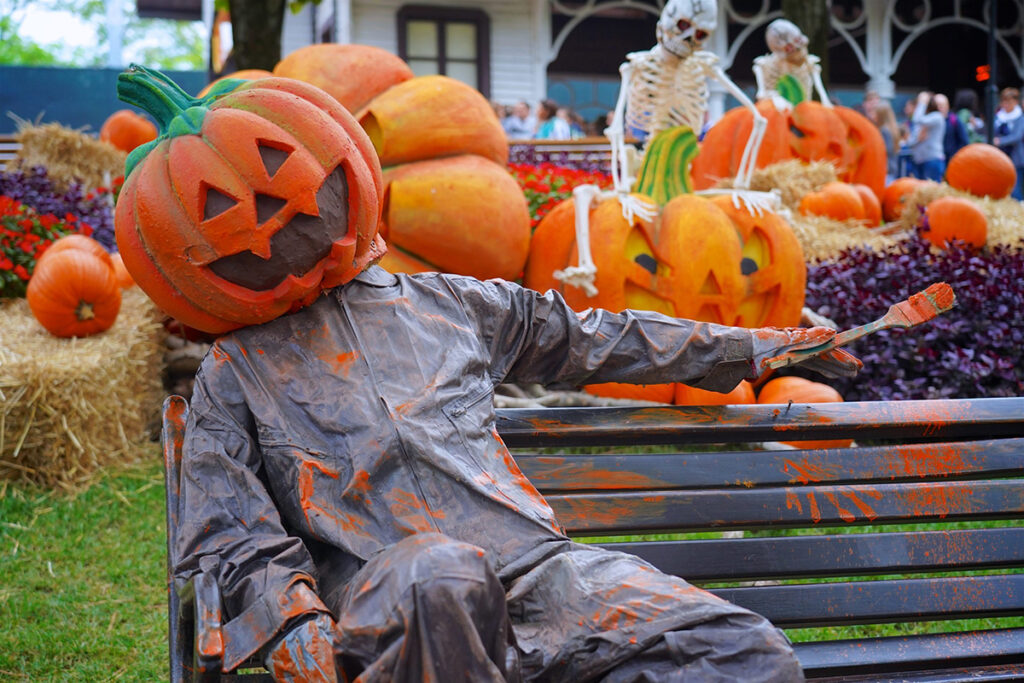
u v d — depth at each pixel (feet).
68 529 17.42
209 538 7.96
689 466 10.31
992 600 10.41
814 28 41.81
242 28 33.01
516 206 20.27
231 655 7.40
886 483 10.80
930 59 96.22
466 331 9.23
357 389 8.58
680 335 10.01
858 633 14.51
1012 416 10.92
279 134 8.50
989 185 36.86
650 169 21.39
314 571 7.98
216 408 8.55
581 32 87.20
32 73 78.43
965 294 23.41
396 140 19.88
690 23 20.77
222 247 8.36
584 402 20.98
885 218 36.55
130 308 23.35
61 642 13.35
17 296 23.85
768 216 20.94
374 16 72.18
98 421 20.15
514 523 8.49
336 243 8.63
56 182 35.78
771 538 10.31
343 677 7.08
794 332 10.18
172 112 8.82
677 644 7.57
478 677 6.84
